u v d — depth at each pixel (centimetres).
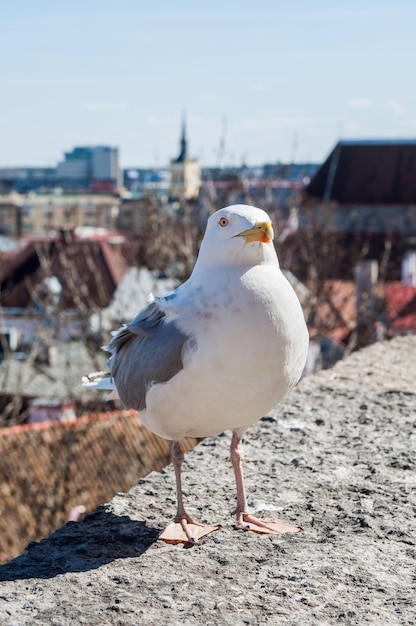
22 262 4175
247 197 2322
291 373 356
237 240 345
